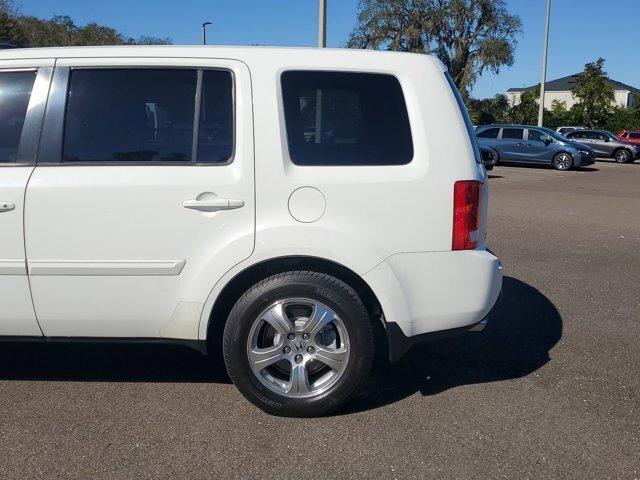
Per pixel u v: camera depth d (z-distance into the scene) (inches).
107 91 142.9
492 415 146.9
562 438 136.8
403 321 141.4
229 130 141.2
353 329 140.4
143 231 138.7
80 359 180.1
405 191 139.5
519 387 161.9
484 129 1032.2
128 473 123.2
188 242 138.8
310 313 142.9
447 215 140.9
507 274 278.7
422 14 1482.5
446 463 127.0
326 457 129.0
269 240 137.2
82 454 129.6
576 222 434.9
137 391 159.0
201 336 142.2
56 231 139.2
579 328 207.0
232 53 143.4
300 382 142.6
